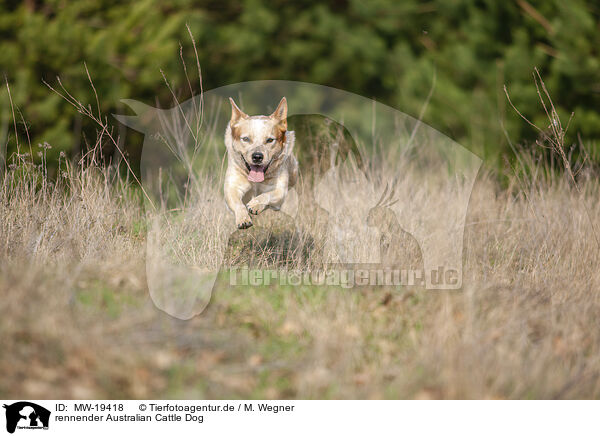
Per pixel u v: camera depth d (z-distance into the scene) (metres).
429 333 6.48
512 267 9.25
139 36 14.05
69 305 6.29
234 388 5.62
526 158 12.46
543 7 16.33
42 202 9.36
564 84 15.94
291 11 16.12
